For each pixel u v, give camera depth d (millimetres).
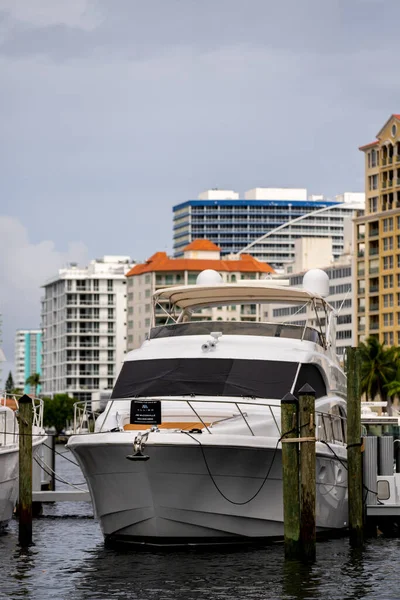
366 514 37438
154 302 39125
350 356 35188
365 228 173000
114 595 28469
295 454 31078
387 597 28359
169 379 34812
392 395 143125
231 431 32719
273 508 33250
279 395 34156
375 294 170500
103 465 32781
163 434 31500
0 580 30703
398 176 167625
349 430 35000
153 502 32281
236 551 33312
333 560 33031
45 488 50844
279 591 28797
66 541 38375
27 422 34812
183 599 28000
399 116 166750
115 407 34781
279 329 36219
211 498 32344
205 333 36375
